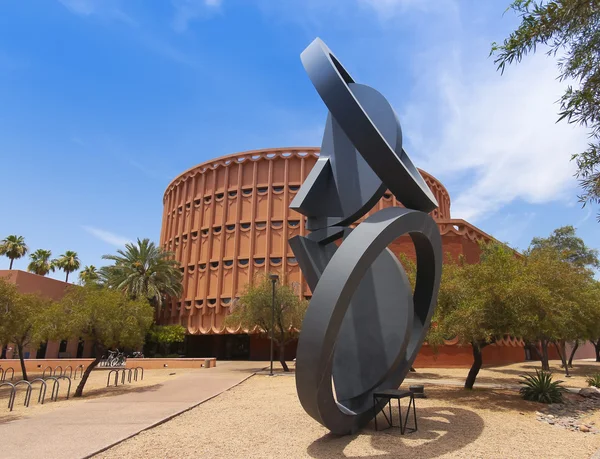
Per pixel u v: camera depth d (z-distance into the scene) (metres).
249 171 41.75
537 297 12.42
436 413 10.80
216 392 15.12
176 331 38.19
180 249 44.34
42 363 28.36
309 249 9.67
